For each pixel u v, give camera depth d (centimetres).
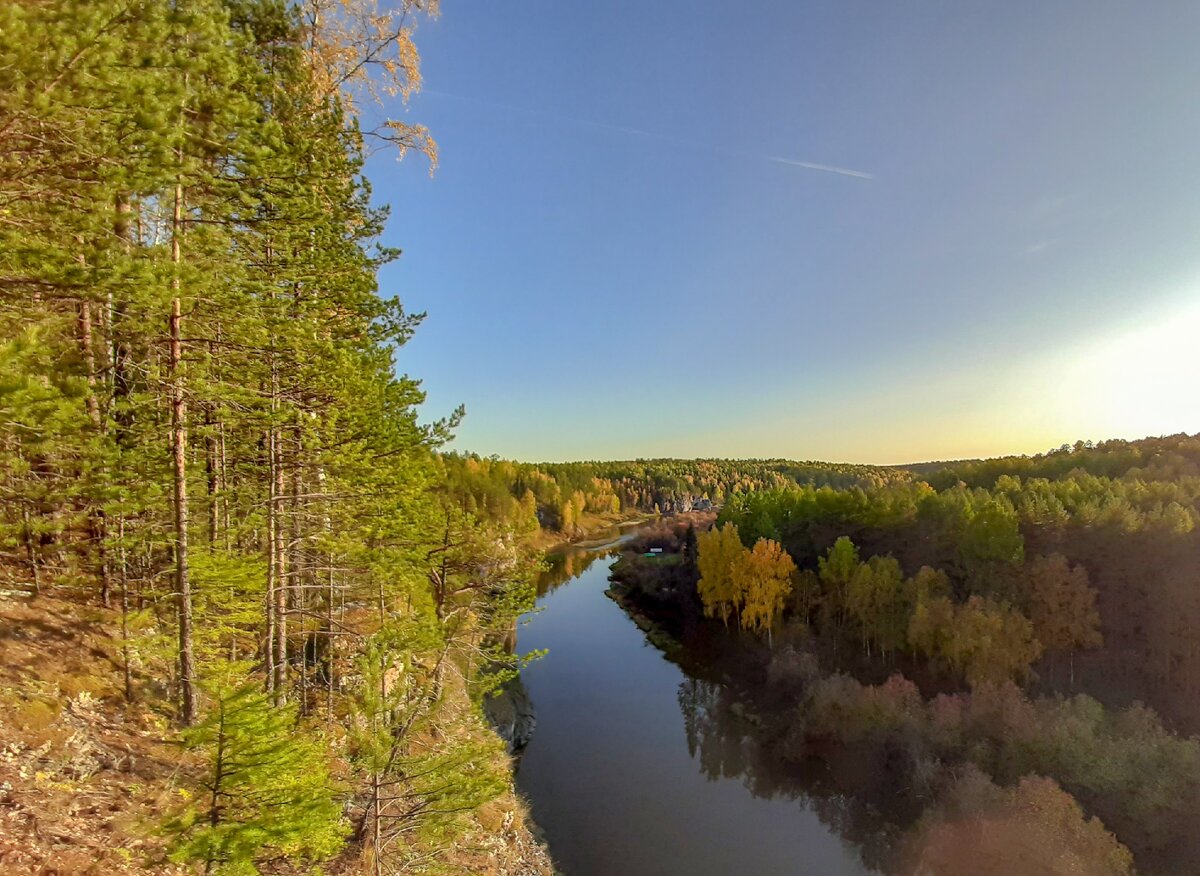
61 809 799
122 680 1194
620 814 2556
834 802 2753
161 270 831
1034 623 3566
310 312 1434
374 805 1102
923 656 3850
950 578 4241
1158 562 3450
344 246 1520
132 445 1134
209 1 912
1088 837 2103
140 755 1006
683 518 11288
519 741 3091
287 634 1703
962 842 2236
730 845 2397
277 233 1247
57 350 905
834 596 4547
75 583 1345
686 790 2788
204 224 1070
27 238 745
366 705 1098
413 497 1723
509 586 2247
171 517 1213
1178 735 2900
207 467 1411
